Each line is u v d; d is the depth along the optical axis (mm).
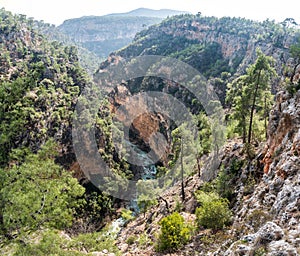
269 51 101750
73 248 17125
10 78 77812
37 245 13383
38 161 15656
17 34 99688
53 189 15000
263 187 24125
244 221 20516
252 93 35094
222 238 20797
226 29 151000
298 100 25672
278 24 143500
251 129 39156
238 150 38594
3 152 15102
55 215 14883
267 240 11859
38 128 57938
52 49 106500
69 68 100188
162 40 184500
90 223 50375
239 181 32406
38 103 64688
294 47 32844
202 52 145125
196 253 20562
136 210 58812
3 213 13258
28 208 13688
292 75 31578
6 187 13367
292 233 12289
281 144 25328
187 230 23875
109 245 18203
